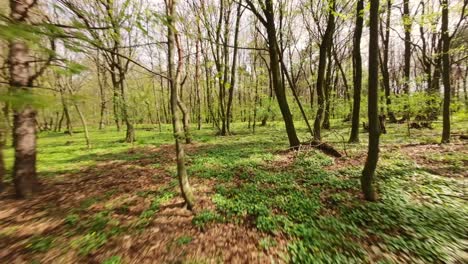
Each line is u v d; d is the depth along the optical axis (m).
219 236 5.46
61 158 14.77
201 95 35.16
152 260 4.70
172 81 6.42
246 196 7.34
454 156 10.20
